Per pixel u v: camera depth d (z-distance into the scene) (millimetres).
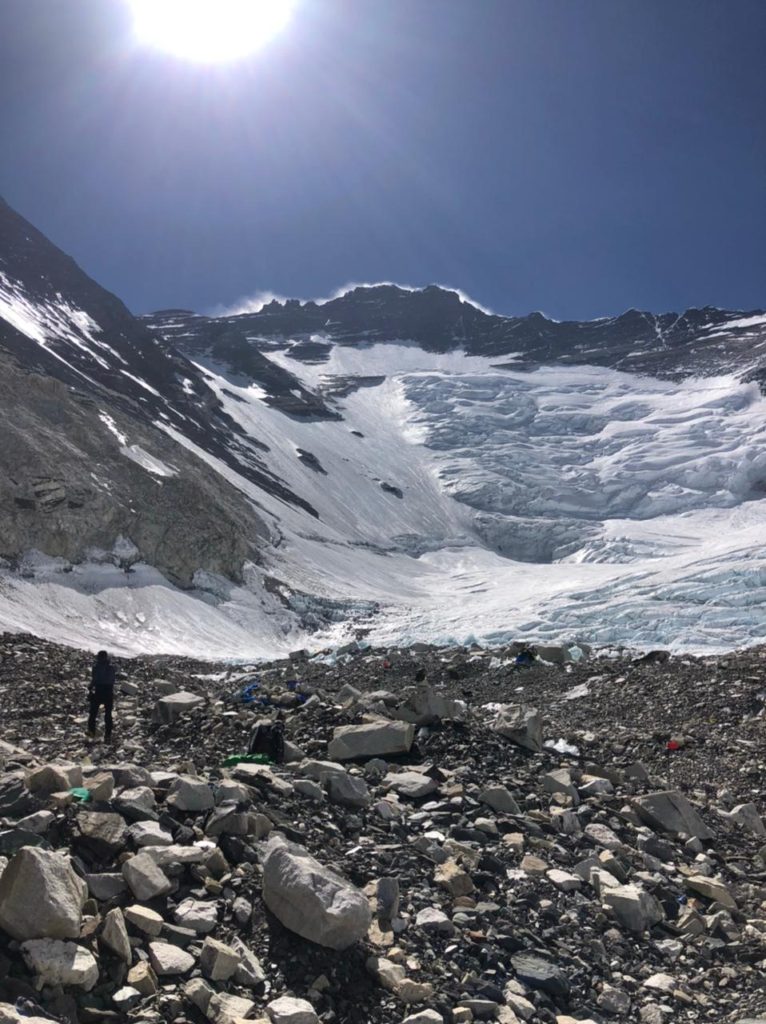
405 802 10547
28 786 7758
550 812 11148
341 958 6445
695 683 24594
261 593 60000
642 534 111688
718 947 8320
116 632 44344
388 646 46250
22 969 5359
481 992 6586
